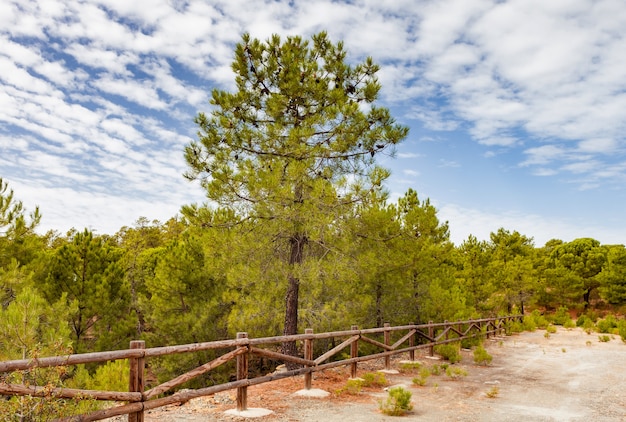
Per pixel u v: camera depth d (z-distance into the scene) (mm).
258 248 12367
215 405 7434
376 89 13648
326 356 9125
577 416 7441
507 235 46094
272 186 11453
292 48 13469
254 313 13023
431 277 18266
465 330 18109
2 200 16625
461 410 7715
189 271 18266
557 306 47000
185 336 17453
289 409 7293
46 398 4156
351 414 7129
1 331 7500
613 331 25281
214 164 12727
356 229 13375
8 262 17422
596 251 48844
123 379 9117
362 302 14680
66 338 9508
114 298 20422
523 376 11555
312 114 13344
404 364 12297
